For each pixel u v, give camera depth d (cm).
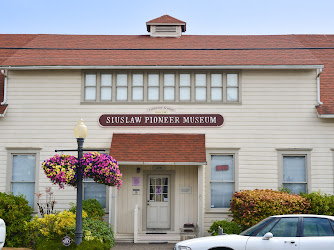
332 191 1927
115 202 1845
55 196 1942
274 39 2302
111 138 1958
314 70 1975
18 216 1658
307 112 1959
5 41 2389
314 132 1950
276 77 1975
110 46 2200
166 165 1958
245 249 1141
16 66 1945
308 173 1931
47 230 1593
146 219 1947
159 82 1984
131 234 1883
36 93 1981
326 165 1938
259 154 1947
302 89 1969
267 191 1783
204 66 1944
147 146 1905
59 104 1977
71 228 1562
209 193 1931
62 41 2277
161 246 1722
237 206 1725
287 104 1964
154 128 1962
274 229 1158
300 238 1133
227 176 1945
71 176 1364
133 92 1988
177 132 1959
